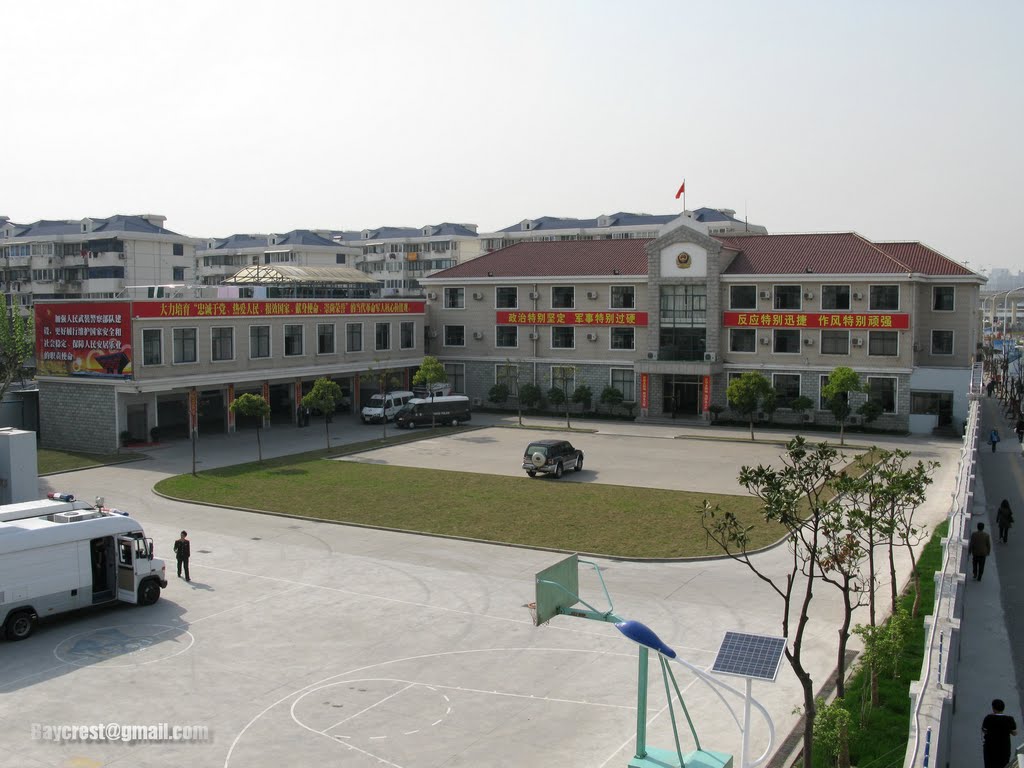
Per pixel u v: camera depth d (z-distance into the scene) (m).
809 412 56.25
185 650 20.91
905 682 17.89
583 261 64.75
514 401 65.38
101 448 47.91
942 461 44.84
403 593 24.86
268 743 16.50
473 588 25.27
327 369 58.53
